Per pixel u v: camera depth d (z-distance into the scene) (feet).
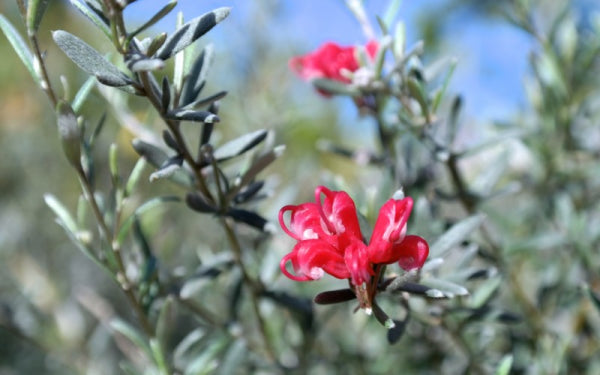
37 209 1.69
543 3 1.24
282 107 1.38
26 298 1.23
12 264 1.35
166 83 0.71
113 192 0.83
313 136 1.73
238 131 1.36
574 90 1.13
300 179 1.39
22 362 1.41
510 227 1.09
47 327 1.14
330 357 1.09
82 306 1.42
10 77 1.85
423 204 0.81
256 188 0.82
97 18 0.68
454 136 0.95
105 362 1.25
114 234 0.80
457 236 0.75
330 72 0.93
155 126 1.10
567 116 1.08
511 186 0.98
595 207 1.14
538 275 1.15
